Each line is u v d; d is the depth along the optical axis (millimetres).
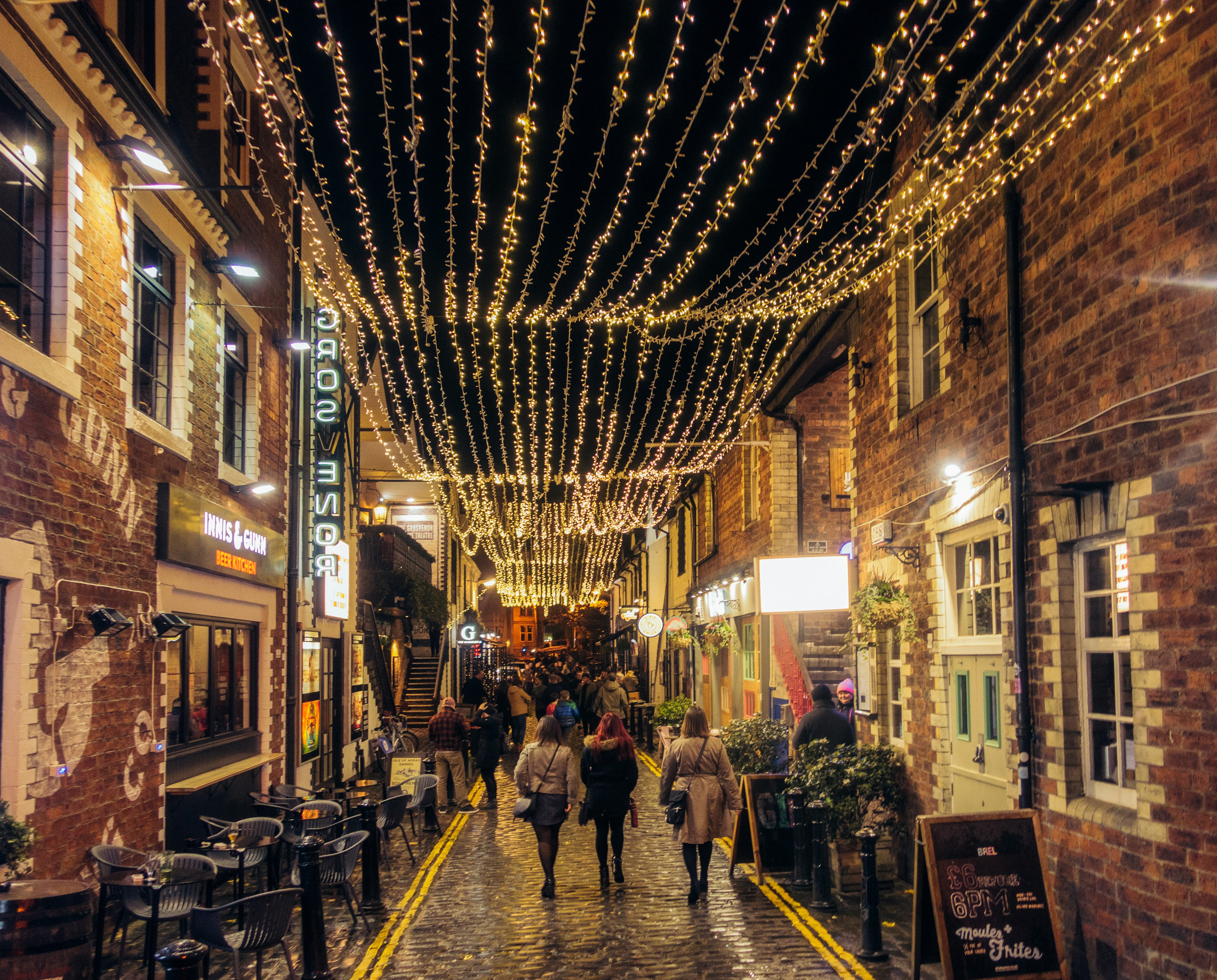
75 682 6945
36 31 6406
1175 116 5199
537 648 93938
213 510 9812
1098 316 5934
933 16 7000
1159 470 5285
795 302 12266
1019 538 6910
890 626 9219
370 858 8500
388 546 22625
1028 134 6922
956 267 8336
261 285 12234
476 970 6676
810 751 9094
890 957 6797
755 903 8477
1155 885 5242
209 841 7926
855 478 11336
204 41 9977
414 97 6945
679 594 29297
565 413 24234
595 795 9266
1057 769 6422
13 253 6457
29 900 5055
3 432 5984
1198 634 4941
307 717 14750
